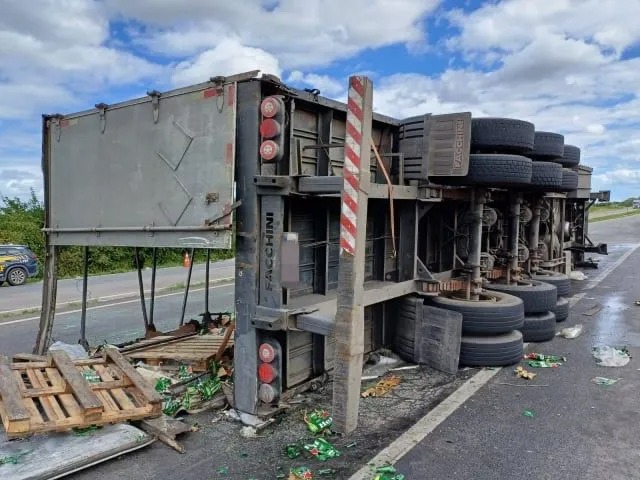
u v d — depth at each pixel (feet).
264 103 12.95
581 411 14.78
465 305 19.19
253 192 13.51
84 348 20.49
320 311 14.10
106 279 49.26
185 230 14.40
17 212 69.97
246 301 13.92
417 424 13.82
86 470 11.29
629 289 37.32
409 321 19.54
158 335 22.35
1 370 13.71
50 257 20.25
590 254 64.03
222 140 13.44
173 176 14.67
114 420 12.23
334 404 13.15
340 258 12.73
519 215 26.61
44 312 20.44
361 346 13.06
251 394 13.99
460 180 19.20
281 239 13.32
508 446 12.55
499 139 19.27
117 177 16.51
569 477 11.11
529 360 19.81
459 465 11.59
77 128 18.08
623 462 11.77
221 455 12.06
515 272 25.05
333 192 12.97
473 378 17.66
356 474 11.14
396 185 17.29
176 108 14.49
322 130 15.96
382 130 19.35
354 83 12.34
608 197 50.44
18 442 11.73
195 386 16.07
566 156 28.99
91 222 17.74
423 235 22.36
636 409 14.93
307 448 12.31
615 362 19.19
